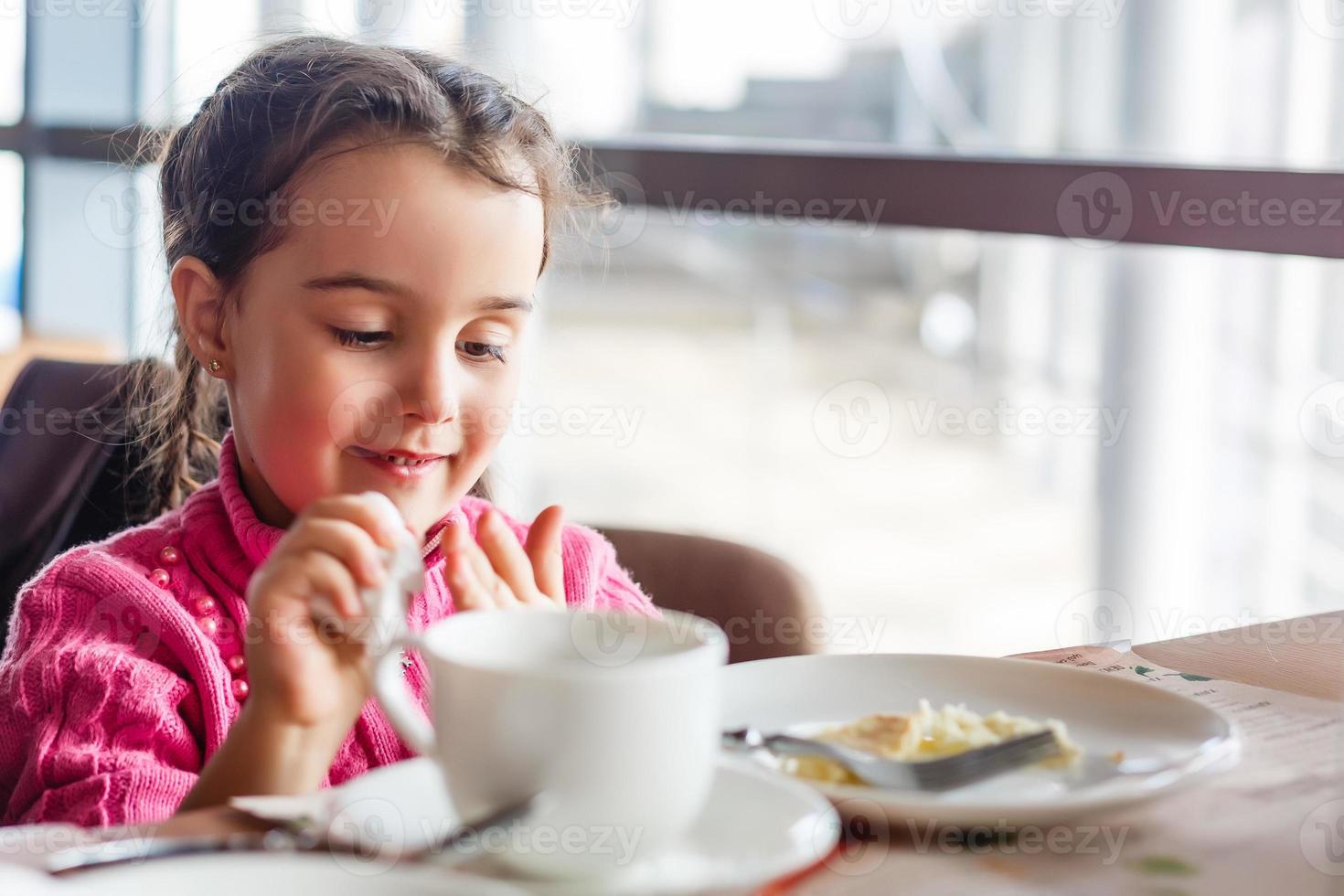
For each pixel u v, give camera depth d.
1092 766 0.54
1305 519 2.04
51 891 0.36
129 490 1.31
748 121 3.23
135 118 2.18
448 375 0.91
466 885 0.36
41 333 2.25
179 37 2.27
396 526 0.62
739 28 3.16
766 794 0.49
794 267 4.79
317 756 0.62
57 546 1.30
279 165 0.92
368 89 0.96
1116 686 0.62
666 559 1.17
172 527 0.99
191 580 0.94
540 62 2.27
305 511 0.62
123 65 2.31
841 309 4.75
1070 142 2.39
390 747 0.93
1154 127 1.98
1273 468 2.05
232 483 0.98
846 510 3.48
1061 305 3.04
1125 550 2.10
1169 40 1.96
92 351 1.66
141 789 0.72
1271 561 2.07
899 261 4.61
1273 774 0.56
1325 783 0.55
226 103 1.01
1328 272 1.87
